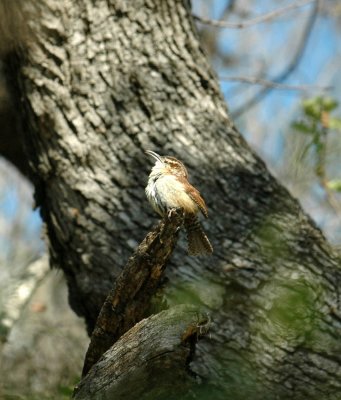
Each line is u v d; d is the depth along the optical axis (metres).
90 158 12.09
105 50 12.54
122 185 11.92
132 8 12.77
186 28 13.03
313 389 10.55
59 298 19.25
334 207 14.65
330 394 10.51
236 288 11.09
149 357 8.06
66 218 12.01
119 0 12.74
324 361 10.66
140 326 8.44
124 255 11.59
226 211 11.72
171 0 13.01
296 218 11.80
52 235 12.40
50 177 12.23
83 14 12.62
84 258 11.77
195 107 12.56
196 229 11.27
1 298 16.17
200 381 10.11
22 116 12.77
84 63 12.46
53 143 12.26
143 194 11.85
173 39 12.84
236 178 12.05
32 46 12.50
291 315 10.09
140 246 8.80
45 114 12.34
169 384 8.13
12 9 12.38
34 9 12.45
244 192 11.93
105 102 12.30
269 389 10.58
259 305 10.95
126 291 8.91
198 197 11.25
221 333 10.84
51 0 12.54
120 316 9.05
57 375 15.04
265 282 11.08
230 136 12.53
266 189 12.05
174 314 8.31
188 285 11.15
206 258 11.32
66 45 12.52
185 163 12.04
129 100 12.34
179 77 12.64
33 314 16.70
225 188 11.91
